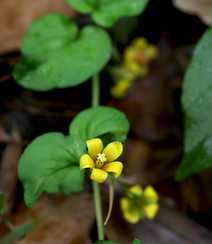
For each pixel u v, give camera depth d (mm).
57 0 369
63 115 368
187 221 342
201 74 320
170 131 374
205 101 316
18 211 328
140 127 378
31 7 365
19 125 354
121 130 304
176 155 365
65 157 299
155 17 407
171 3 402
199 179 355
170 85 388
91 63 337
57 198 331
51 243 317
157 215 343
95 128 305
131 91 390
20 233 302
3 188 332
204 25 401
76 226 323
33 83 334
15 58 359
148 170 362
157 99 385
